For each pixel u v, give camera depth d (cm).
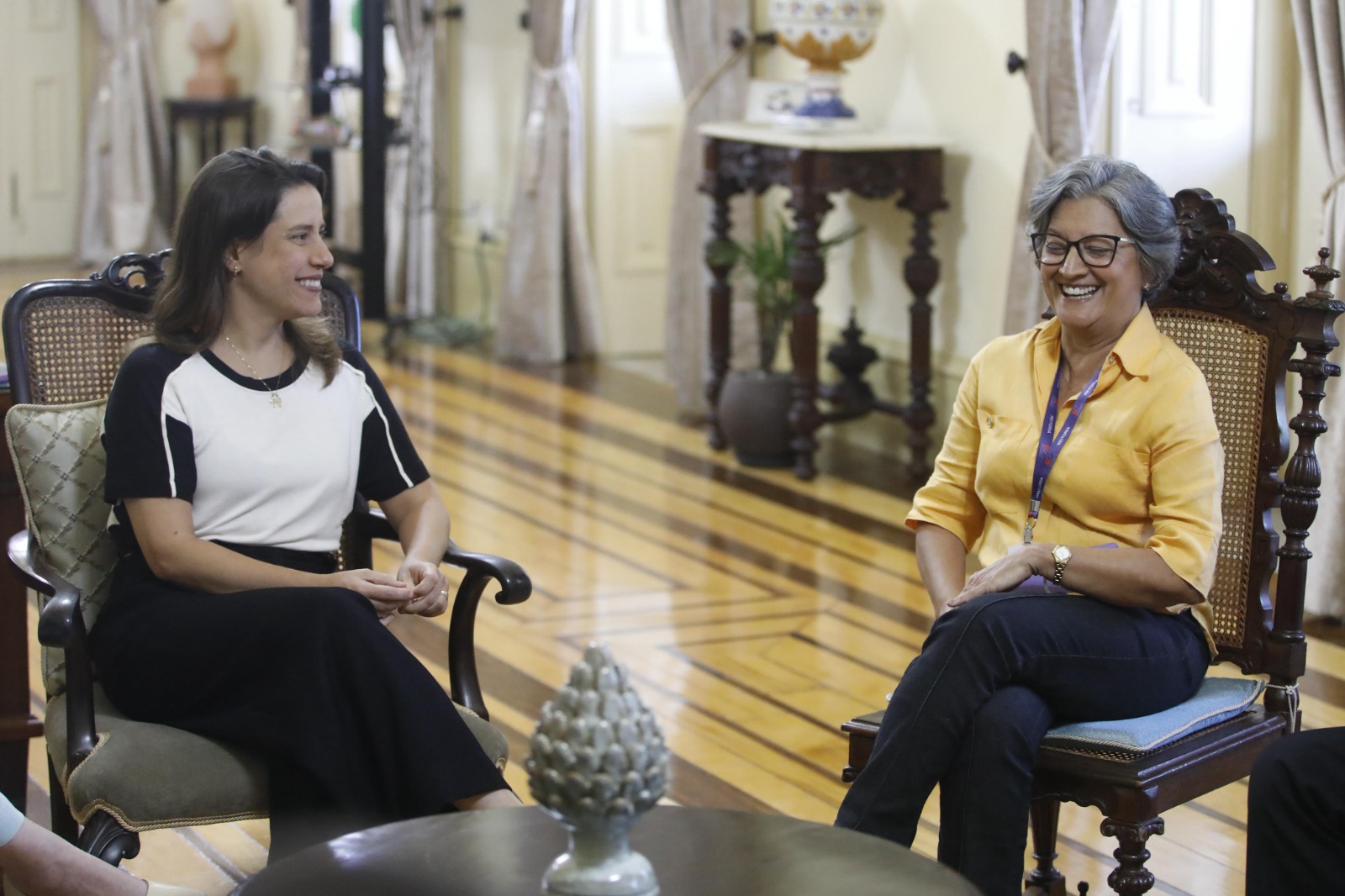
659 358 725
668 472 534
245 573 226
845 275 569
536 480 524
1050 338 233
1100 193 218
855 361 536
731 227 550
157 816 206
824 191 491
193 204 233
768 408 532
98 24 902
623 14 696
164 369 232
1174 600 213
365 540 262
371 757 209
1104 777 201
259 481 235
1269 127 430
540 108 688
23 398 245
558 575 429
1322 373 221
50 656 235
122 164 914
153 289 257
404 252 819
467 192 800
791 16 501
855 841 159
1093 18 431
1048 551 215
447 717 210
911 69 529
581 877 136
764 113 539
